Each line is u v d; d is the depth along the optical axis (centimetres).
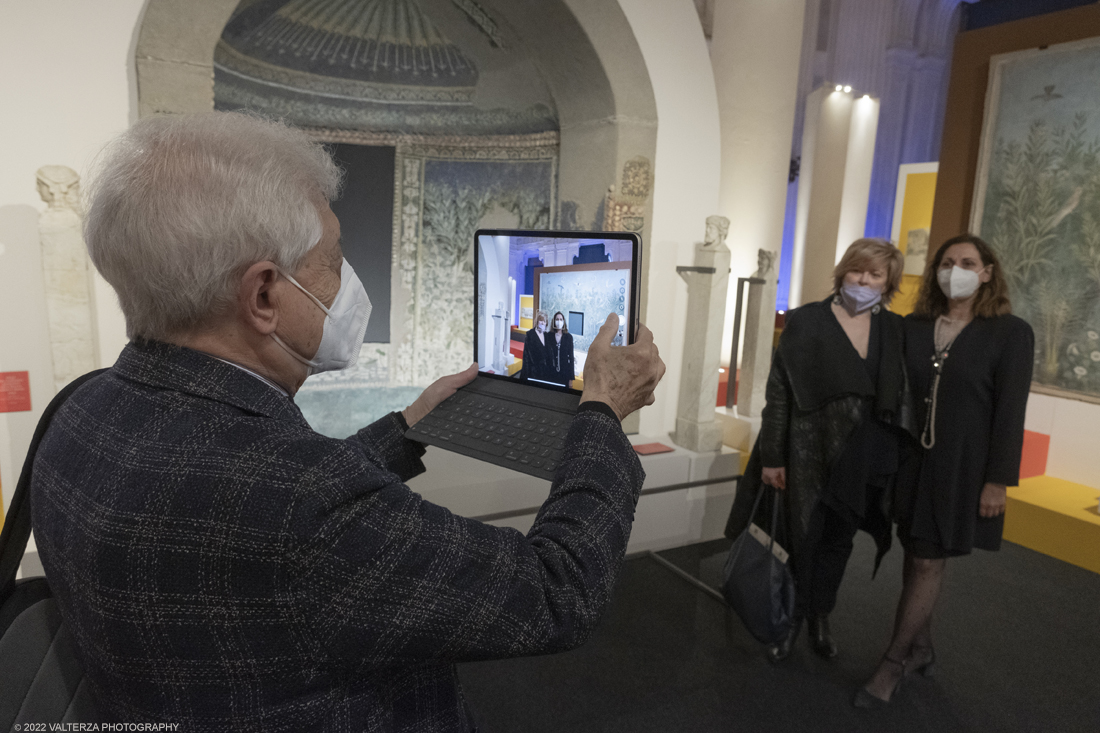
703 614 275
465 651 58
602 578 66
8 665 69
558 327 107
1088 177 374
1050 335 398
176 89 253
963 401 207
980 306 212
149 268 56
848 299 226
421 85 420
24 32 237
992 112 411
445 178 452
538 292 110
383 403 469
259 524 52
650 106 345
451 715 74
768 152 482
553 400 104
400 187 448
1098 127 369
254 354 63
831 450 222
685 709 218
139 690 55
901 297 687
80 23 243
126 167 57
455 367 482
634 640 256
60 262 243
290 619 53
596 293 103
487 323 118
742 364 383
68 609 59
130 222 56
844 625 270
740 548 230
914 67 866
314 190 65
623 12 329
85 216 59
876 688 223
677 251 366
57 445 62
